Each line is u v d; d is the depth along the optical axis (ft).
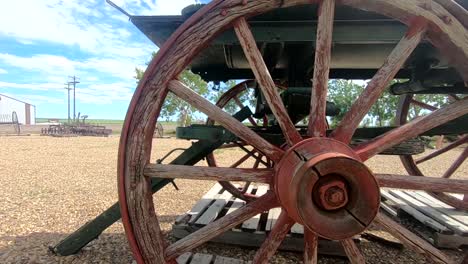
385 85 6.05
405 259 9.64
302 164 5.15
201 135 7.60
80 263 8.97
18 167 25.25
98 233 8.95
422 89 9.69
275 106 5.99
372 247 10.46
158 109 5.99
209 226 6.16
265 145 6.05
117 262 9.07
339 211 5.20
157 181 7.97
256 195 13.58
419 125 6.18
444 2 5.74
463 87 9.57
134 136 5.92
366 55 9.45
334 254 9.59
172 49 5.92
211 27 5.85
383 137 6.18
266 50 9.01
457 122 7.45
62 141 57.52
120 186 5.96
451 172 12.68
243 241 10.19
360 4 5.81
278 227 6.14
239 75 11.93
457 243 10.21
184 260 8.61
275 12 6.91
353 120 6.05
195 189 18.44
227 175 6.10
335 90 69.62
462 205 11.47
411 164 12.82
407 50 5.96
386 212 13.73
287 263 9.29
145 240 5.98
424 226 12.28
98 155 35.22
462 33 5.77
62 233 11.14
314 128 5.98
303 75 9.41
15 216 12.89
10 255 9.31
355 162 5.08
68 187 18.37
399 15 5.84
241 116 10.14
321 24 5.88
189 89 6.06
